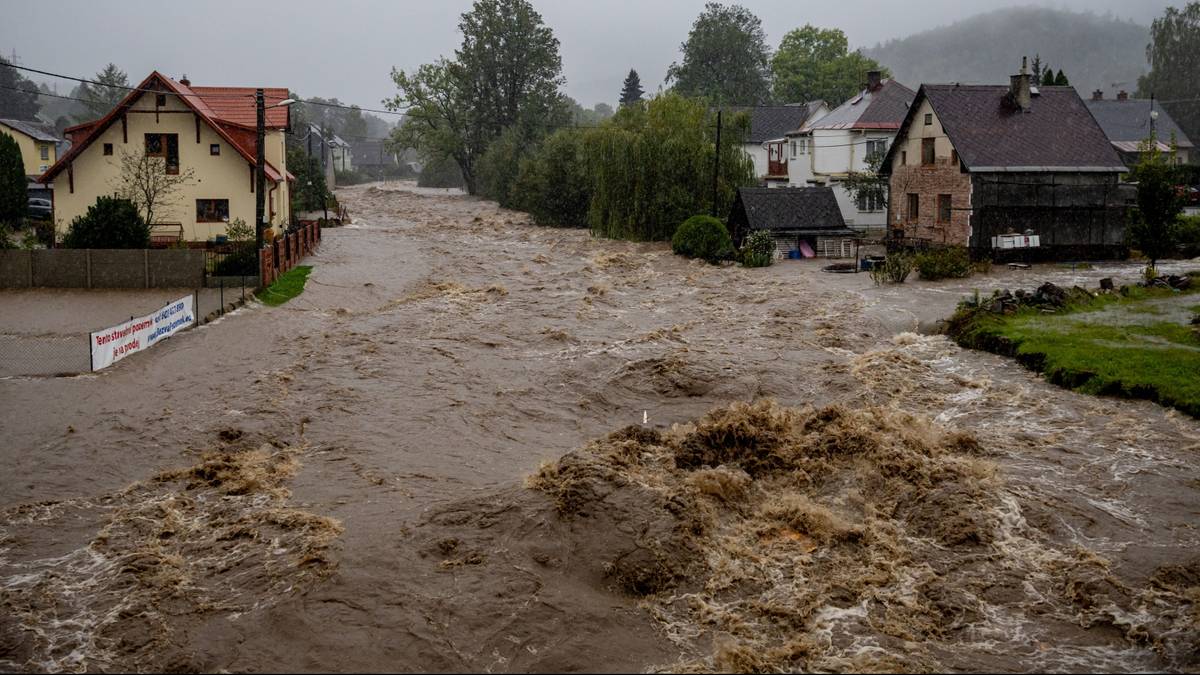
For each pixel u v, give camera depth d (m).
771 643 11.48
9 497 15.43
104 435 18.17
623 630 11.70
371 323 28.30
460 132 95.50
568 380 22.75
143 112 40.09
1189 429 18.73
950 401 21.12
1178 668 10.91
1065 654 11.24
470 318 29.56
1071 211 40.75
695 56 105.19
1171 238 34.81
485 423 19.59
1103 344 23.70
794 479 16.12
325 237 50.72
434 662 10.89
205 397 20.59
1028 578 12.94
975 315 27.39
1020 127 41.31
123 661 11.01
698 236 44.53
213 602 12.20
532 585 12.48
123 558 13.43
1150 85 94.31
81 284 31.56
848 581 12.91
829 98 96.19
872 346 26.23
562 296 34.19
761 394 21.64
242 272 32.31
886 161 46.50
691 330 28.31
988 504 14.89
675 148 51.09
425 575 12.67
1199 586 12.61
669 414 20.39
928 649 11.38
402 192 105.50
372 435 18.64
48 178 39.53
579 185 62.06
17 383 20.97
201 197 40.88
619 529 13.55
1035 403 20.69
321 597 12.11
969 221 39.91
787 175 60.25
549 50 93.00
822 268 41.69
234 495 15.62
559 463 15.55
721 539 13.89
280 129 47.03
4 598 12.34
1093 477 16.45
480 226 62.53
